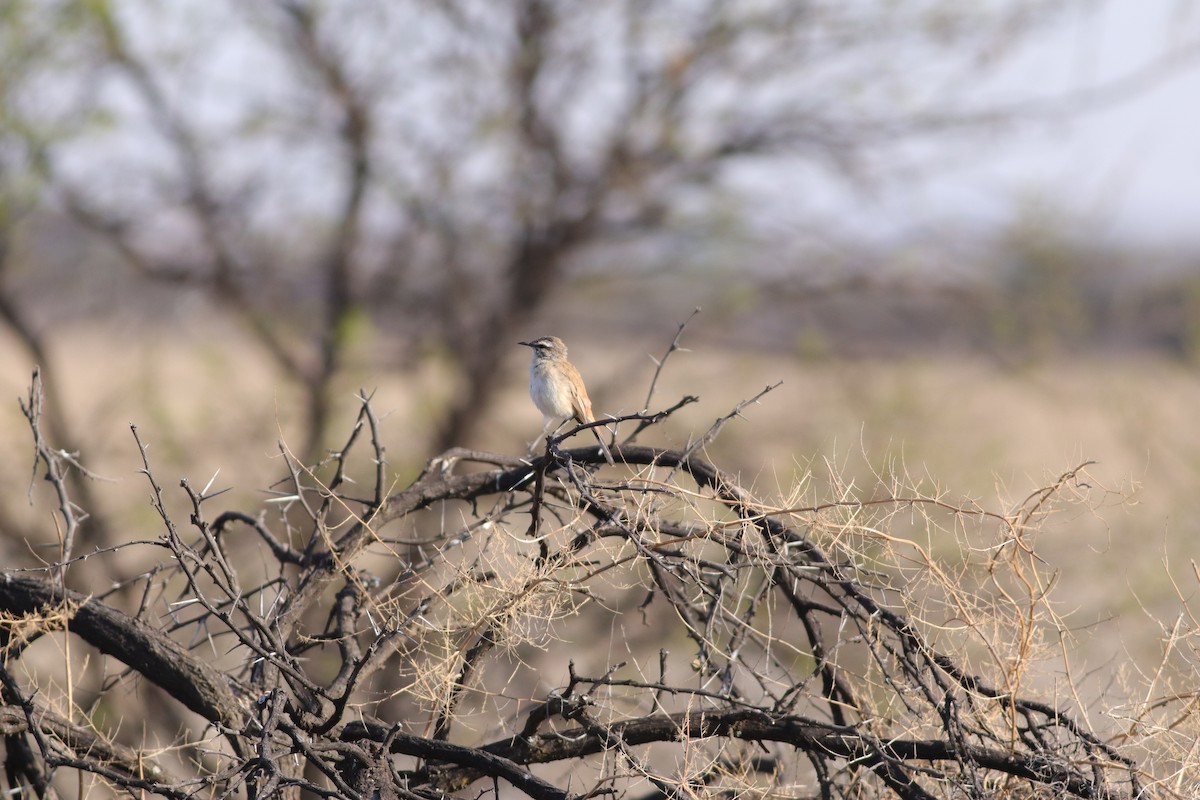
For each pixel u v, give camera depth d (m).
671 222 27.77
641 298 28.95
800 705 10.09
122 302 26.78
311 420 25.98
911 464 23.62
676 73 26.55
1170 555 21.45
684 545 9.41
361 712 9.05
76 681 10.77
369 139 27.03
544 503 9.80
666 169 27.70
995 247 27.89
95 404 24.94
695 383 27.83
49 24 21.64
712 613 8.96
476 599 9.09
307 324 27.48
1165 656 8.52
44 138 21.70
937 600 8.89
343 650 9.59
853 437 24.11
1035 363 27.50
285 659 8.16
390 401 27.64
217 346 25.98
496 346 27.59
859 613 9.12
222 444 25.31
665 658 9.27
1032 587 8.62
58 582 9.19
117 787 8.79
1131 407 25.41
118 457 24.83
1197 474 24.02
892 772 8.48
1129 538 22.02
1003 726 9.02
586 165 27.88
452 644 8.99
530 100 26.98
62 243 25.50
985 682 8.82
